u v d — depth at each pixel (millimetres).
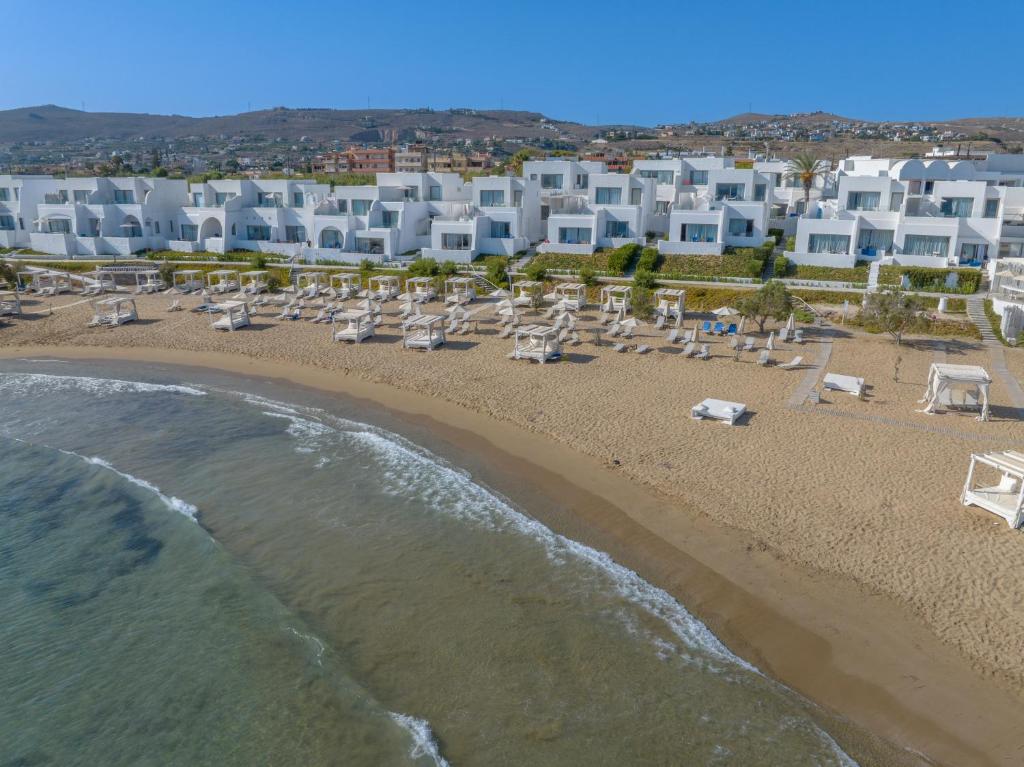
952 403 32125
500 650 18672
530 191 73312
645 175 79312
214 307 52281
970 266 54750
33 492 28141
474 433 31922
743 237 63188
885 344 42812
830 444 28969
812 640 18312
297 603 20875
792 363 38750
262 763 15781
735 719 16203
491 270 60719
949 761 14875
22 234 80250
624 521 24141
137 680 18312
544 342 40750
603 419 32500
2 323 54219
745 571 21094
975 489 24359
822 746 15398
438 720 16562
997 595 19344
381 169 174000
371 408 35781
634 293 49938
